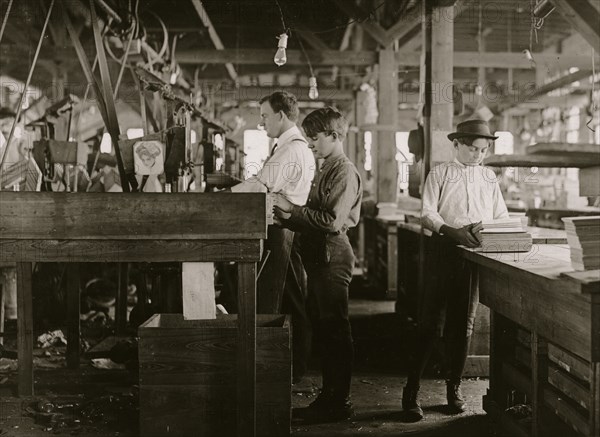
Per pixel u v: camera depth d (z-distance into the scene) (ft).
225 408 10.19
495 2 25.31
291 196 13.85
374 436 11.47
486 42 43.19
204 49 36.06
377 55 33.81
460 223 13.38
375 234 31.68
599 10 13.09
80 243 9.67
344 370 12.20
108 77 15.11
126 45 20.68
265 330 10.19
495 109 52.49
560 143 16.65
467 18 33.06
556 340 9.07
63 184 19.08
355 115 47.67
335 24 32.45
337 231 11.93
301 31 31.76
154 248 9.68
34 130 19.62
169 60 27.81
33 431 11.34
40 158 18.21
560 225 28.22
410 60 33.83
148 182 14.98
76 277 15.29
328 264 12.03
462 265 12.82
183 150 13.39
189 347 10.16
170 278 14.51
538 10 16.12
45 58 29.17
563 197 38.68
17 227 9.59
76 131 22.06
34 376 14.76
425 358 12.51
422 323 12.67
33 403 12.57
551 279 8.45
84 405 12.35
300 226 12.45
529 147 17.01
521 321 10.39
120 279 18.39
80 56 15.80
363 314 24.25
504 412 11.51
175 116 14.89
